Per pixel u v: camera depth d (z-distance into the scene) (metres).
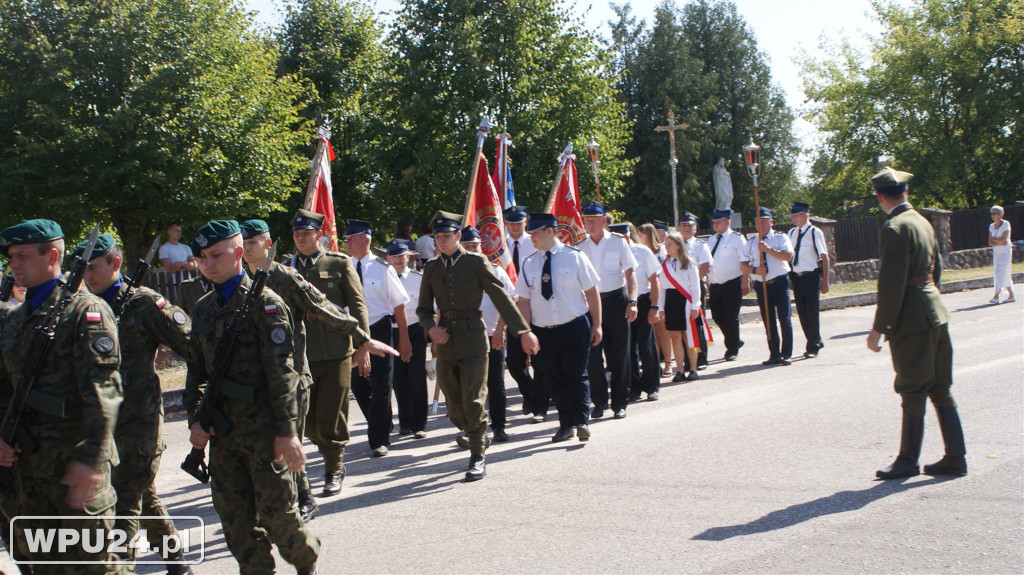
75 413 3.48
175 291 15.07
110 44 22.38
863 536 4.59
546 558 4.61
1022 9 38.75
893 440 6.53
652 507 5.36
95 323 3.48
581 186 30.80
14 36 22.19
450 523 5.37
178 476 7.38
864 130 43.66
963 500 5.05
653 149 50.88
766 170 56.47
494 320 8.20
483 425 6.52
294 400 3.92
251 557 3.99
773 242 10.88
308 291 5.05
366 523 5.51
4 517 3.81
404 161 31.61
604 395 8.58
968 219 29.56
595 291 7.57
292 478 4.07
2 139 22.62
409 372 8.37
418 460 7.30
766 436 6.97
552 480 6.20
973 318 14.23
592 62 31.42
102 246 4.34
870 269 23.44
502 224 9.74
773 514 5.05
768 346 12.09
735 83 56.44
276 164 25.66
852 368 10.05
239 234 4.15
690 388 9.81
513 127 29.39
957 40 39.69
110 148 22.25
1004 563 4.11
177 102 23.22
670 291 10.40
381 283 7.80
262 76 26.75
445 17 30.58
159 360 12.70
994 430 6.60
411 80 30.16
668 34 52.88
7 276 4.13
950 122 41.81
